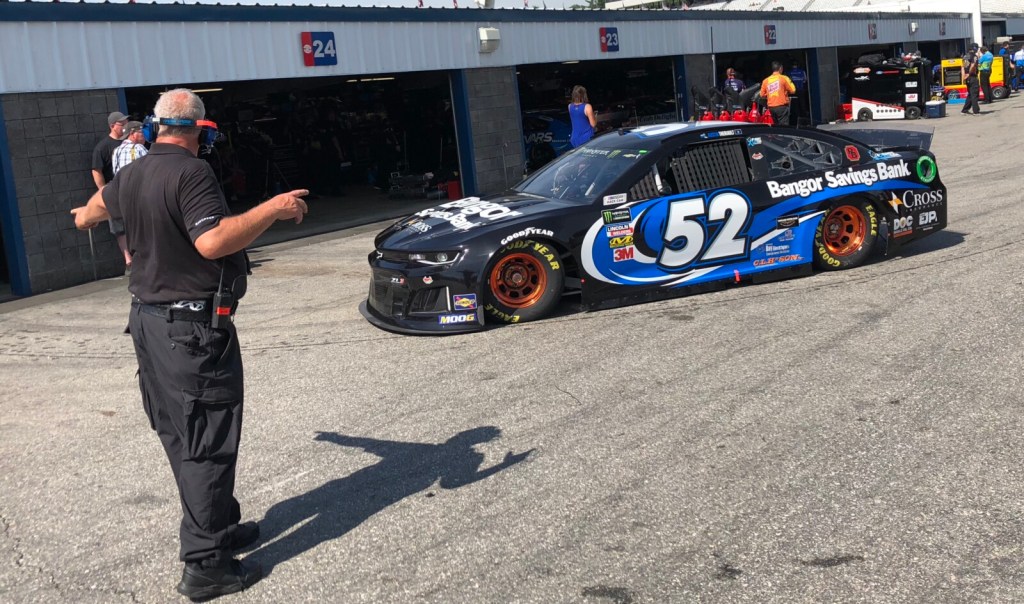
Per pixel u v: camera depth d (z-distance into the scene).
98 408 5.31
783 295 6.73
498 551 3.27
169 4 10.70
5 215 9.36
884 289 6.66
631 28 17.64
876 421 4.24
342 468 4.13
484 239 6.24
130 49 10.34
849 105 24.42
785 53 24.42
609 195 6.53
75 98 9.84
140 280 3.05
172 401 3.03
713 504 3.53
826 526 3.30
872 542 3.17
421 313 6.34
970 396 4.46
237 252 3.08
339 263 9.86
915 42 28.86
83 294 9.28
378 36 13.23
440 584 3.08
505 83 15.27
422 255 6.24
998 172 12.34
